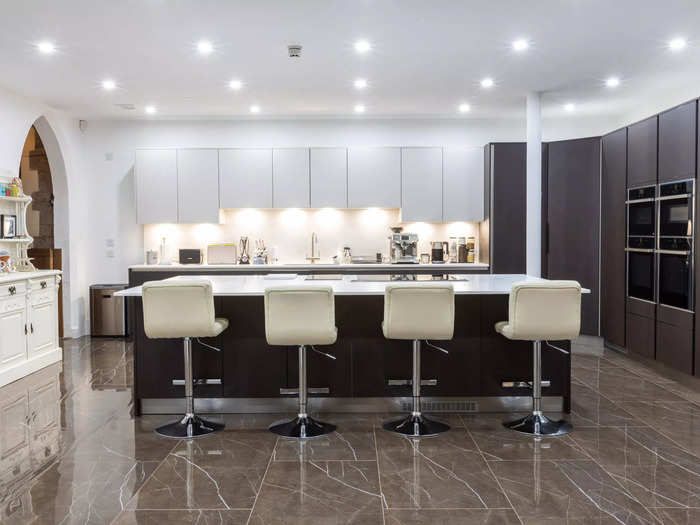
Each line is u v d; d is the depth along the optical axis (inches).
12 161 236.5
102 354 249.1
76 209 291.3
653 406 171.8
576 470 124.3
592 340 258.5
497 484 117.2
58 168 281.0
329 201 287.1
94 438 145.6
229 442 142.7
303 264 285.6
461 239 294.8
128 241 300.7
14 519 103.1
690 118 188.7
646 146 217.5
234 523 101.5
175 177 287.3
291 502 109.6
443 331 142.2
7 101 232.5
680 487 115.7
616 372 213.8
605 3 150.6
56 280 233.1
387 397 165.2
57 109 270.1
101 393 187.8
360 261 291.9
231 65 201.8
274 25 163.8
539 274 248.1
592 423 156.2
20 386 195.9
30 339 214.7
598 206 255.6
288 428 150.4
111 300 288.7
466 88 237.3
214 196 287.1
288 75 215.5
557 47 185.8
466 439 144.2
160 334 144.3
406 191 286.7
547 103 266.4
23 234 230.8
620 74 218.2
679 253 195.2
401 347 164.1
